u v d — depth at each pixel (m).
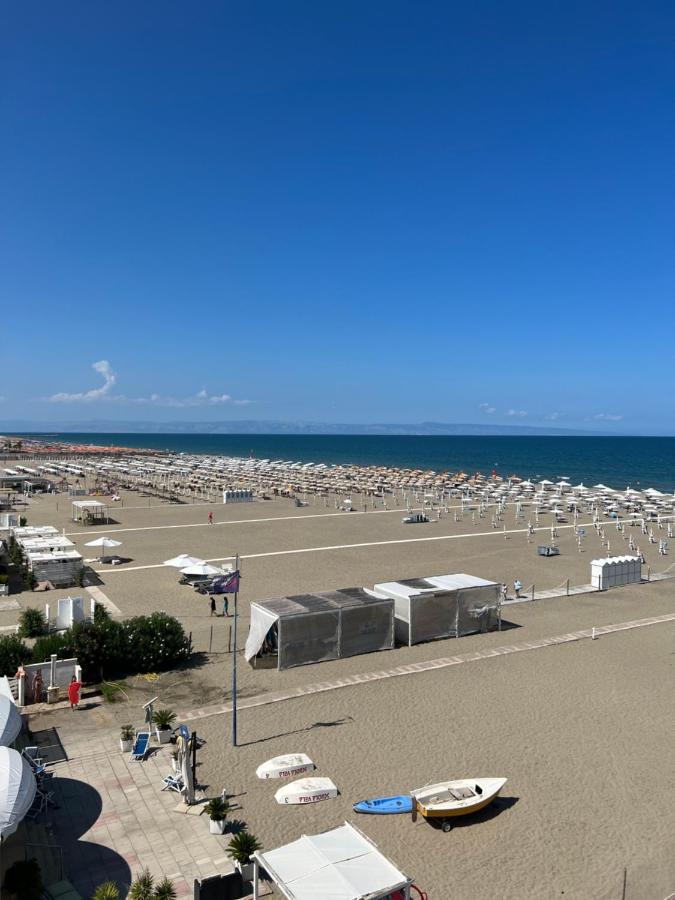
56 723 19.83
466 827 14.82
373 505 78.50
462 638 29.08
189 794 15.29
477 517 69.75
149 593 35.91
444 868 13.34
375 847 11.84
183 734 17.58
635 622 31.61
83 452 186.88
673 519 70.56
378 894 10.53
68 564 37.88
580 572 43.19
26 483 88.44
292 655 25.12
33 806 15.00
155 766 17.16
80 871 12.83
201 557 45.78
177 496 86.94
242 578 39.25
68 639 23.52
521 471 163.88
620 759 18.06
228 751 18.20
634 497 81.25
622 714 21.02
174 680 23.67
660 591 38.16
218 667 25.03
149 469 118.00
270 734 19.33
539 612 33.44
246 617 31.47
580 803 15.85
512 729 19.84
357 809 15.18
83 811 14.95
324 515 69.50
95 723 19.86
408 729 19.77
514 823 14.99
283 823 14.69
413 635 28.20
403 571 42.03
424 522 65.12
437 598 28.81
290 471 120.88
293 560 45.00
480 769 17.41
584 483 129.00
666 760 18.05
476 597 29.83
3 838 11.24
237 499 80.62
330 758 17.89
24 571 39.06
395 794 16.09
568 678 24.12
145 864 13.07
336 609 26.16
